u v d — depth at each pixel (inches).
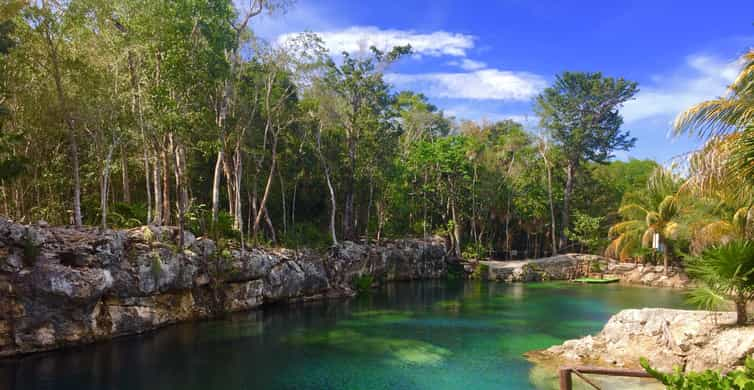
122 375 538.9
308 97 1460.4
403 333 773.9
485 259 1977.1
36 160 919.7
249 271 957.2
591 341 617.6
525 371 567.8
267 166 1470.2
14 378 521.0
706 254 500.7
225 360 607.2
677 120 479.5
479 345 695.1
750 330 474.6
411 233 1924.2
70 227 741.3
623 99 2034.9
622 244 1641.2
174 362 593.0
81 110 800.9
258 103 1341.0
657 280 1508.4
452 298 1197.1
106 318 693.3
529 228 2087.8
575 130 2005.4
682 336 520.4
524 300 1164.5
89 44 858.8
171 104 861.8
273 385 515.5
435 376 547.5
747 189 484.1
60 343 637.3
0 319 585.9
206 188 1460.4
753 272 465.4
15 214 948.0
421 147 1760.6
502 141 2217.0
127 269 724.0
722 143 455.5
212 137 1044.5
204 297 888.3
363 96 1544.0
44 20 740.0
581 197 2129.7
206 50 941.2
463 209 2003.0
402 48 1528.1
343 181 1627.7
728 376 252.4
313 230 1403.8
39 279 607.2
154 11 854.5
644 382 508.1
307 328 804.6
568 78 2036.2
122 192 1254.3
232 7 1079.0
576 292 1322.6
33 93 821.2
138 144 999.6
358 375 553.0
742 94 463.2
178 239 839.7
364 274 1408.7
